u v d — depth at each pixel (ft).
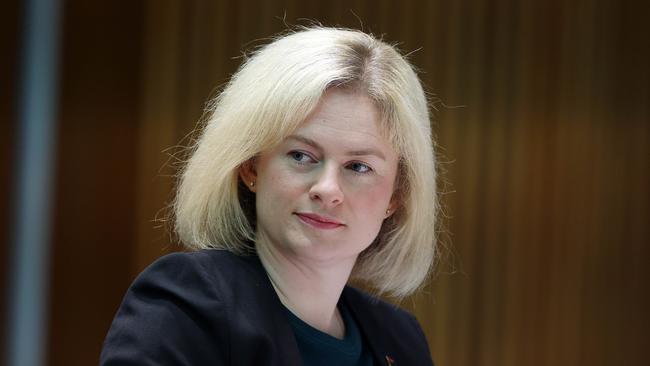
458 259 41.57
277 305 14.11
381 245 16.19
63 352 41.39
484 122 41.68
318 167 13.79
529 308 41.91
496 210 41.73
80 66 41.68
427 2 41.47
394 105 14.02
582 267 42.04
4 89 40.70
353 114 13.69
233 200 14.57
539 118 41.83
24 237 41.14
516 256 41.86
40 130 41.42
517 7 41.75
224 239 14.71
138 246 41.52
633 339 42.19
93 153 41.57
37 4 41.37
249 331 13.24
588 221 42.04
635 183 42.11
